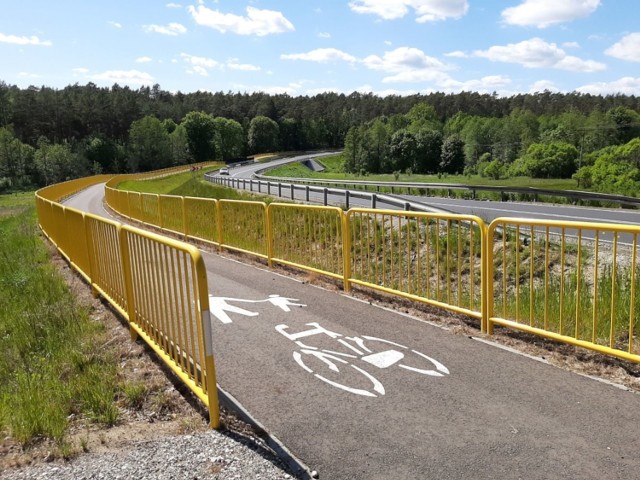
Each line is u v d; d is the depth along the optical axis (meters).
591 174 46.19
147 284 5.28
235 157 138.12
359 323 6.21
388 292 7.10
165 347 4.92
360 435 3.67
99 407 4.23
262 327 6.17
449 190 27.88
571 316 6.02
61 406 4.23
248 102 174.12
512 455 3.36
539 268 9.02
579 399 4.10
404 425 3.79
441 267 9.88
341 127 175.62
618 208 19.67
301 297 7.54
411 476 3.18
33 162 99.56
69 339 6.12
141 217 18.83
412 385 4.46
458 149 100.62
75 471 3.23
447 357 5.06
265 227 9.95
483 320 5.71
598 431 3.61
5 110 110.69
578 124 97.38
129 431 3.84
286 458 3.40
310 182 36.16
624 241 10.02
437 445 3.51
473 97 172.50
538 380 4.47
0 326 7.16
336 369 4.86
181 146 120.56
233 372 4.87
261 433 3.71
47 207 14.69
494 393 4.25
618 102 135.00
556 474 3.15
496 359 4.98
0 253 13.35
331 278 8.60
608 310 5.87
